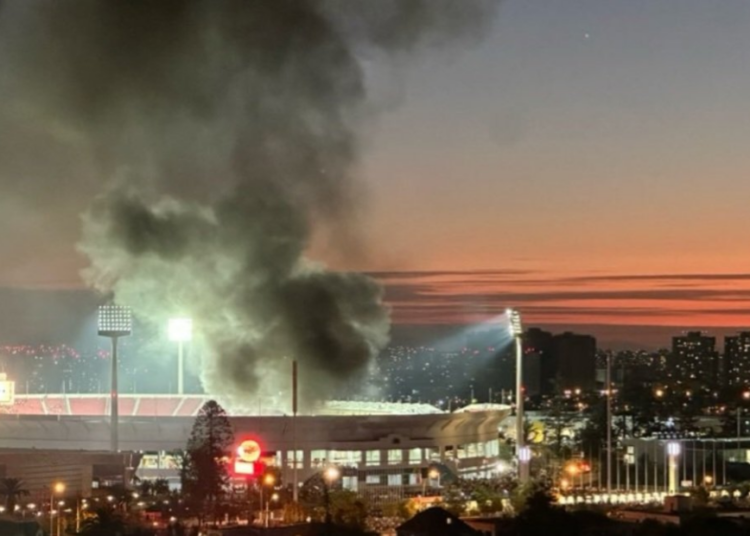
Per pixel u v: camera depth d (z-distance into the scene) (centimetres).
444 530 13025
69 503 16612
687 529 12938
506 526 13512
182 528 14400
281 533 13212
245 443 16538
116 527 14588
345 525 13788
